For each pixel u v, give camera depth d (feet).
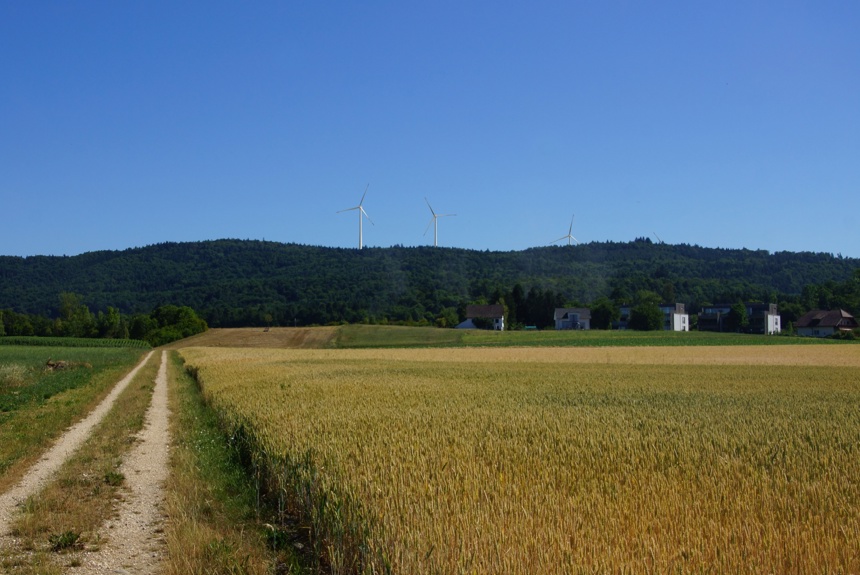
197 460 49.65
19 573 27.27
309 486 34.63
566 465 35.27
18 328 454.81
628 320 501.97
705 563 21.49
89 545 31.07
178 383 128.36
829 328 426.92
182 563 28.19
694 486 30.37
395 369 138.82
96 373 149.28
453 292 652.89
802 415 59.41
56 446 56.95
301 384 93.86
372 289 646.33
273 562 29.37
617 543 22.84
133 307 645.51
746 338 355.97
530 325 524.52
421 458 35.91
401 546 23.76
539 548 22.54
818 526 25.21
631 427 49.67
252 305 617.62
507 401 70.49
